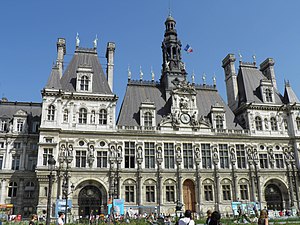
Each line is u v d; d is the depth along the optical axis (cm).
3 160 6272
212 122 6994
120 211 5450
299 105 7438
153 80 7662
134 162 6256
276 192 6931
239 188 6594
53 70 6500
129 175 6116
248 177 6700
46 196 5566
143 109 6700
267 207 6712
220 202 6347
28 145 6469
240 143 6925
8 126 6594
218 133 6838
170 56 7781
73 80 6700
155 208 5994
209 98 7681
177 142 6588
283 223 3847
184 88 7000
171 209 6072
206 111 7319
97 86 6706
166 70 7588
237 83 8225
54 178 5666
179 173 6316
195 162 6506
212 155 6669
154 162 6344
